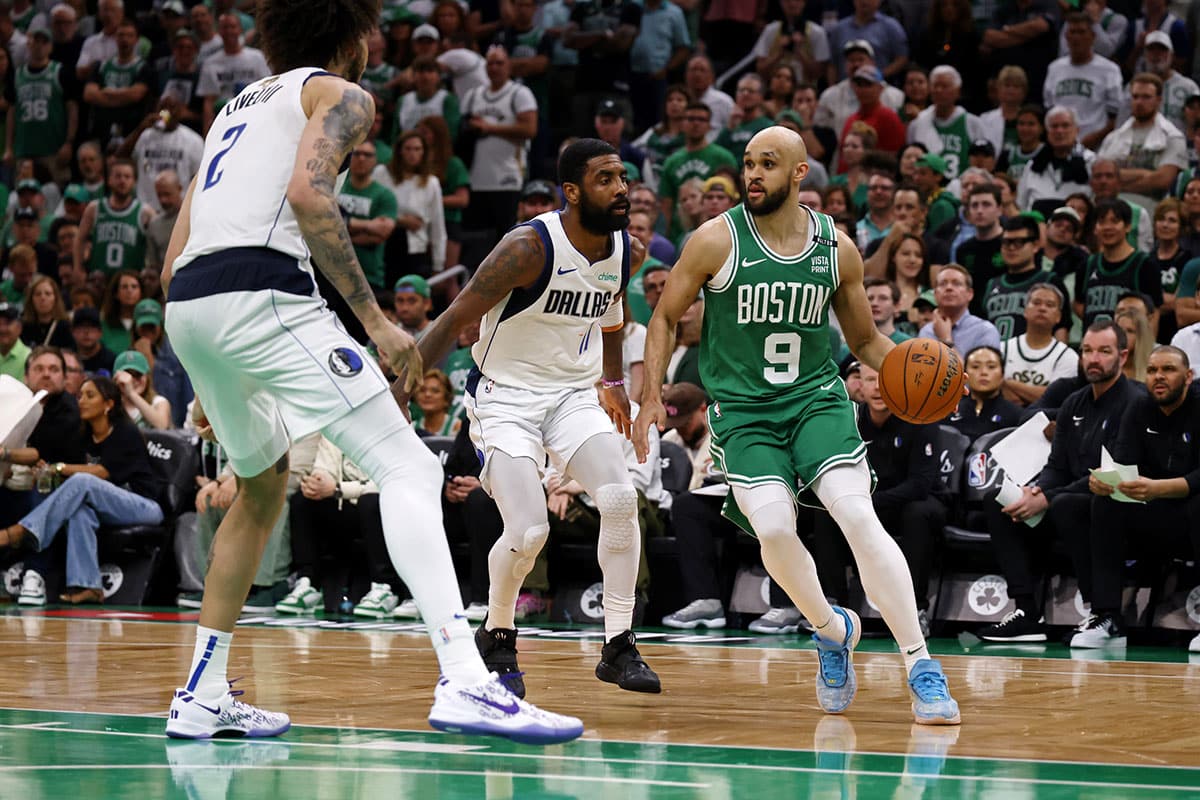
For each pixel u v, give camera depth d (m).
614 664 6.33
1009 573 9.86
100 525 12.27
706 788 4.08
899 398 5.96
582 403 6.25
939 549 10.30
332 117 4.49
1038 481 10.01
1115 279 11.98
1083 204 13.20
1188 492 9.27
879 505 10.06
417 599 4.37
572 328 6.12
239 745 4.79
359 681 6.70
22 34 21.70
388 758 4.56
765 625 10.14
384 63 18.69
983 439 10.48
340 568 12.00
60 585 12.48
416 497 4.43
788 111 16.17
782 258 5.89
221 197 4.61
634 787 4.09
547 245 5.91
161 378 14.29
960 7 17.14
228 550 4.93
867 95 15.80
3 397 12.10
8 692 6.23
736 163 15.97
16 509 12.43
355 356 4.50
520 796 3.92
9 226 18.69
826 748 4.88
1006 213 13.49
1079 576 9.65
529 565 6.10
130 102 19.72
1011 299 12.13
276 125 4.60
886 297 11.29
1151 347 10.68
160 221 16.56
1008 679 7.25
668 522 11.06
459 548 11.38
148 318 14.28
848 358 11.90
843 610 5.95
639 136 18.16
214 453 12.53
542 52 18.50
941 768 4.47
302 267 4.60
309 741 4.91
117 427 12.48
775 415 5.94
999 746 4.96
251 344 4.48
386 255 15.86
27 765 4.37
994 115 15.77
